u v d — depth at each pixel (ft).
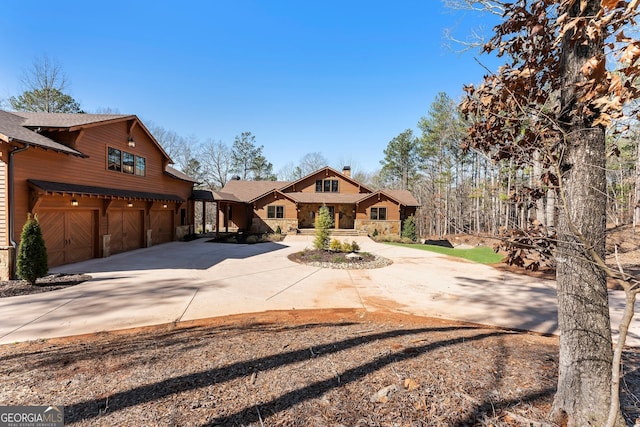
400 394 8.55
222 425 7.23
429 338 13.47
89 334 15.23
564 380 7.73
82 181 35.45
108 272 30.48
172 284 26.27
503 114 9.90
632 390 9.27
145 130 47.47
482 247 59.57
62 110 87.66
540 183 9.50
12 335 15.01
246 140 137.28
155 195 50.01
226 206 76.69
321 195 83.25
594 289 7.52
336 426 7.23
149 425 7.19
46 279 26.76
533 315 19.92
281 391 8.76
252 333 14.51
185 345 12.71
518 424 7.35
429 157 106.22
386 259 42.50
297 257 41.60
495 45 10.36
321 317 18.49
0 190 26.45
